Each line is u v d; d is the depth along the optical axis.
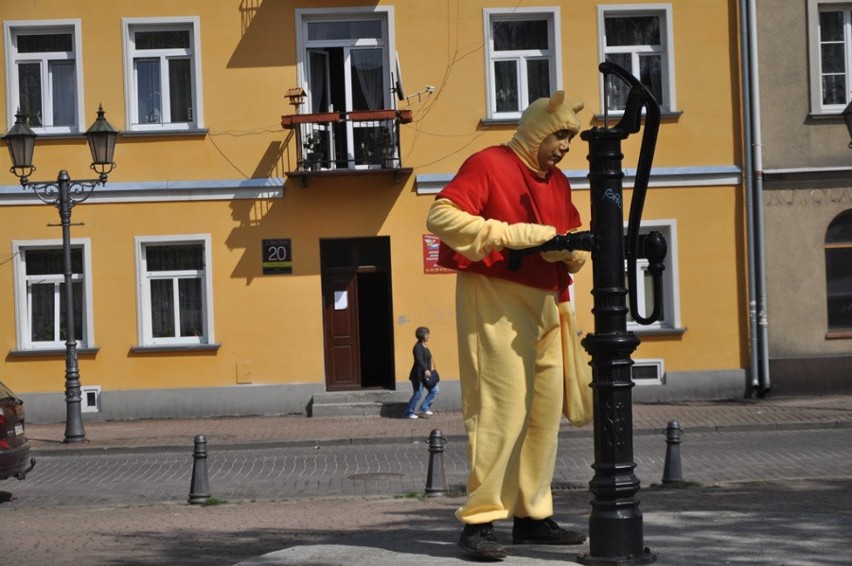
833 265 28.81
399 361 28.27
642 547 7.95
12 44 28.27
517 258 8.02
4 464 15.93
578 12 28.56
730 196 28.66
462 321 8.23
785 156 28.66
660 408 26.98
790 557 8.05
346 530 12.02
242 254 28.27
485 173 8.22
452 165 28.45
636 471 17.95
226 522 13.34
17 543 12.10
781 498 12.98
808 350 28.61
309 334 28.30
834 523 9.66
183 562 10.27
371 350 29.00
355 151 28.25
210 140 28.34
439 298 28.33
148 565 10.18
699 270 28.62
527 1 28.50
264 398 28.14
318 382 28.20
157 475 19.52
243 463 20.66
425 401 26.92
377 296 28.97
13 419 16.28
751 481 15.44
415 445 22.70
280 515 13.88
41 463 21.58
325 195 28.34
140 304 28.20
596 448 8.02
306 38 28.56
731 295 28.64
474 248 7.96
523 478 8.55
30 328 28.45
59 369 28.05
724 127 28.77
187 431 25.33
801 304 28.58
